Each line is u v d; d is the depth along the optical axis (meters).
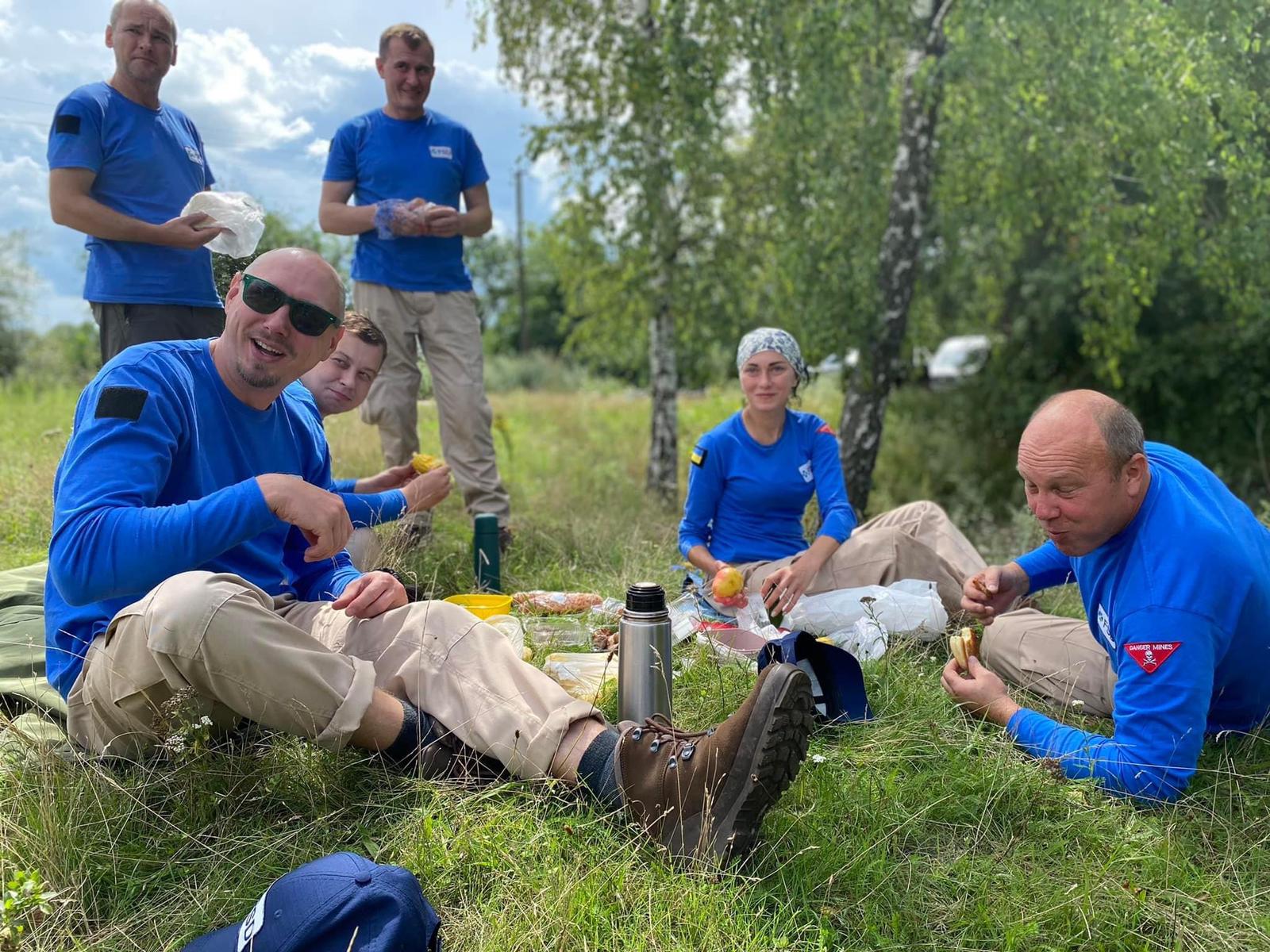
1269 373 13.20
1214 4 6.66
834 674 3.03
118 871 2.15
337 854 1.81
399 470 4.05
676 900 2.06
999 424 15.42
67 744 2.62
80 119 4.07
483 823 2.30
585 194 8.78
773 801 2.17
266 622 2.28
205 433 2.66
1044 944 2.07
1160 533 2.57
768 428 4.30
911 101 8.16
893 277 8.38
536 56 8.42
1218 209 8.28
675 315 9.11
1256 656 2.70
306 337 2.64
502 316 48.75
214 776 2.37
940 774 2.65
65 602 2.56
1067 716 3.20
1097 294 9.38
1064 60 7.45
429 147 5.23
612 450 11.06
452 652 2.55
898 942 2.06
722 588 3.81
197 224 4.06
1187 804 2.58
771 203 8.95
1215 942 2.09
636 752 2.35
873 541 4.04
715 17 7.57
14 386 13.38
